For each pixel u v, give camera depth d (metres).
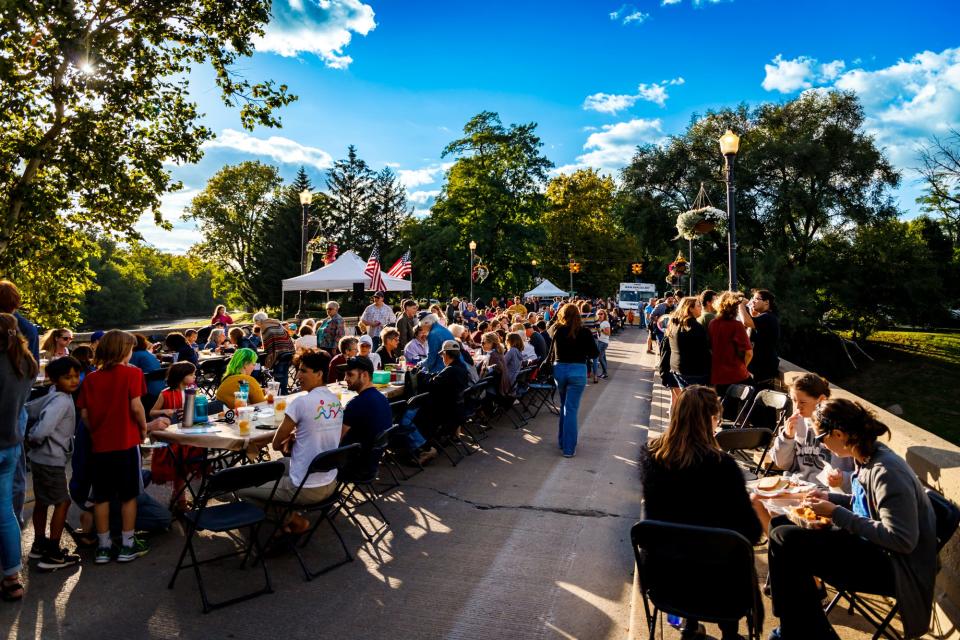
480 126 40.59
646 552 2.96
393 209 56.97
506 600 4.02
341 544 4.92
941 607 3.29
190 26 13.41
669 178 34.97
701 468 2.95
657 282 59.47
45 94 11.97
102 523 4.46
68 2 10.70
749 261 31.09
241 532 5.14
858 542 2.95
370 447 5.11
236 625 3.69
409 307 13.54
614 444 8.20
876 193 32.78
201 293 101.50
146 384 7.32
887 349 35.12
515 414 10.22
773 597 3.09
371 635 3.59
